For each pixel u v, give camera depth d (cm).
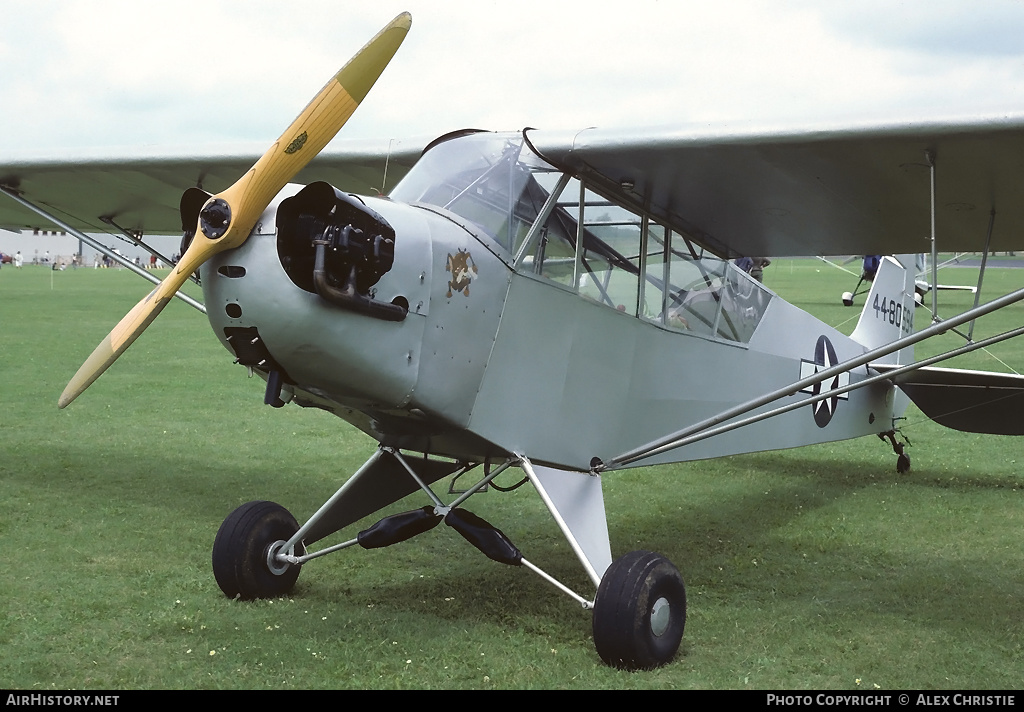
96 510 562
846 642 383
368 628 382
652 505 634
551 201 407
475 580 458
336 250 308
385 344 334
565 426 420
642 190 448
